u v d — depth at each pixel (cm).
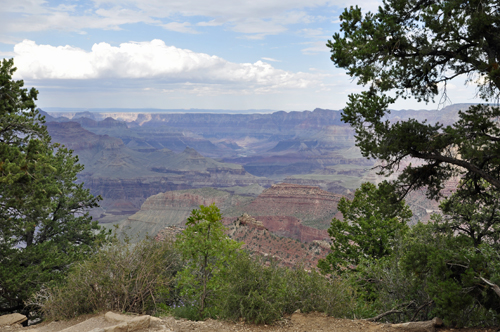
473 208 1764
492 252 1205
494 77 1150
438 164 1385
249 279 1106
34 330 995
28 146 1742
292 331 998
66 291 1105
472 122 1300
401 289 1412
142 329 927
